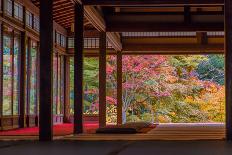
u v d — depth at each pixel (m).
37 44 16.05
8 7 12.78
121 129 10.95
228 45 8.33
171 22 14.55
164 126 15.51
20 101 14.20
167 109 22.97
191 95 23.12
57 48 18.02
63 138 8.70
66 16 17.11
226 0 8.39
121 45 17.88
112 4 11.11
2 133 10.86
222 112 23.05
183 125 16.53
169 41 18.06
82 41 11.20
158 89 22.48
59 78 19.20
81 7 11.16
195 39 17.95
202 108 23.11
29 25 14.86
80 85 11.18
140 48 18.12
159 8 14.48
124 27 14.54
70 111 20.89
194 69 24.41
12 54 13.52
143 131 11.66
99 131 10.88
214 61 24.83
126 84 22.12
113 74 22.27
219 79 24.75
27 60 14.95
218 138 8.66
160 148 6.19
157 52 18.31
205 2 10.94
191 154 5.34
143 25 14.55
